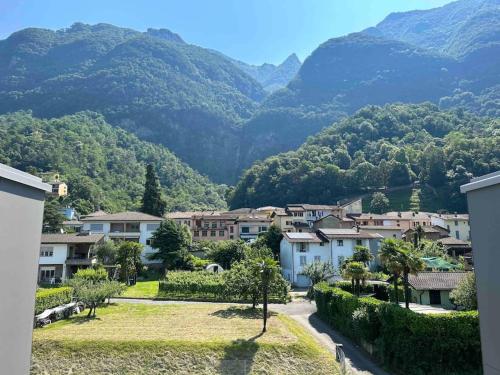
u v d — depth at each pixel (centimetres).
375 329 2764
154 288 5431
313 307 4491
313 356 2592
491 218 971
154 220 7444
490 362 966
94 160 15625
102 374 2419
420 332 2308
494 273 955
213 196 19125
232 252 6900
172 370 2447
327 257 6338
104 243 6456
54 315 3419
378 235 6888
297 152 17050
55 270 5769
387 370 2492
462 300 3102
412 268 2848
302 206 10019
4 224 890
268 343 2703
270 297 4700
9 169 902
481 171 12456
